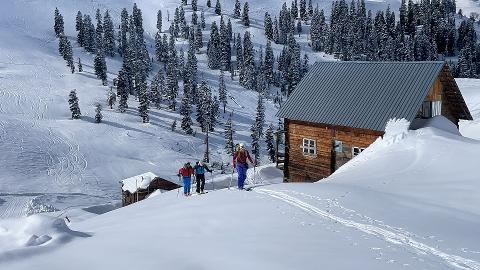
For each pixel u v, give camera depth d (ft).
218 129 462.60
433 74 96.53
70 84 529.86
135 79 529.86
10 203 228.84
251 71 653.71
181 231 39.99
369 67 108.47
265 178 125.90
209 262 30.42
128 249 33.73
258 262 30.30
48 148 339.98
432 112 103.50
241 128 484.33
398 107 94.48
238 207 49.55
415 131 89.66
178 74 626.64
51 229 37.40
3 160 307.17
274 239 36.47
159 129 419.54
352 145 102.01
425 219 45.85
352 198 54.34
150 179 195.52
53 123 396.78
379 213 47.78
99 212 195.21
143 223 45.60
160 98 510.17
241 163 65.82
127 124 420.77
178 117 472.44
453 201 54.95
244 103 588.50
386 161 78.69
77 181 290.76
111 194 270.46
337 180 73.05
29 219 38.47
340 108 102.68
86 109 451.12
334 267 29.81
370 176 72.02
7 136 347.77
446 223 44.68
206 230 40.24
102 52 565.94
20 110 427.74
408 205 51.80
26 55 619.26
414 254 34.73
